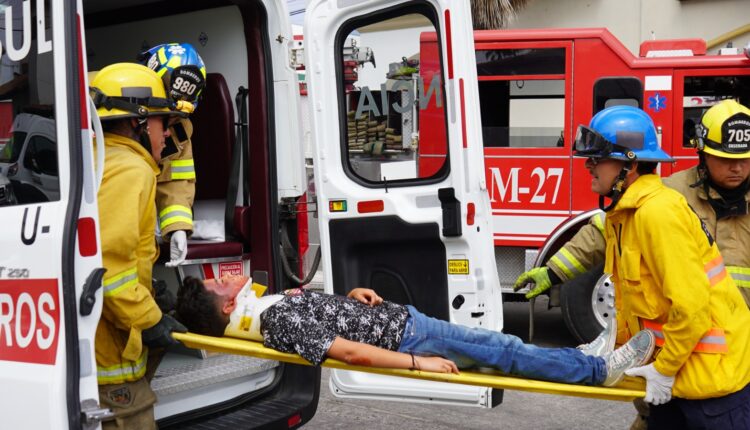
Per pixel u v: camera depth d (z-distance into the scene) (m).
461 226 4.14
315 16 4.53
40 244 2.85
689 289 2.96
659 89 7.07
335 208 4.53
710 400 3.11
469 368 3.53
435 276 4.30
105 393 3.10
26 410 2.90
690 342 2.97
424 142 4.29
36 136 2.95
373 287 4.49
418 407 5.60
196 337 3.28
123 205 3.01
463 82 4.11
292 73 4.39
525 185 7.25
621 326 3.42
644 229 3.06
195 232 4.44
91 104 2.93
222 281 3.52
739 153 3.40
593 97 7.15
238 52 4.45
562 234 6.99
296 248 4.54
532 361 3.34
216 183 4.54
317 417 5.38
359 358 3.23
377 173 4.45
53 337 2.82
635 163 3.21
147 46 4.89
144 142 3.42
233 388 3.99
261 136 4.32
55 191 2.87
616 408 5.52
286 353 3.33
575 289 6.58
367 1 4.35
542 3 13.28
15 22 3.04
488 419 5.32
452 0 4.08
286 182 4.40
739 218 3.54
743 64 6.93
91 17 5.08
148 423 3.24
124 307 3.00
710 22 12.38
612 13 12.95
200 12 4.57
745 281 3.52
